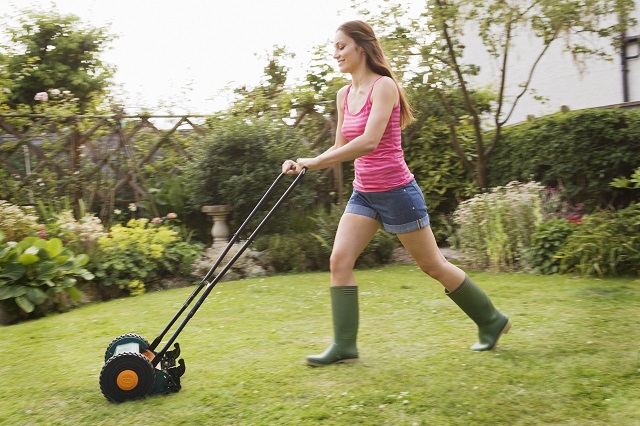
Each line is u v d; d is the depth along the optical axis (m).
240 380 3.41
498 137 8.74
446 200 9.27
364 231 3.68
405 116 3.74
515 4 8.24
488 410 2.84
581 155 7.90
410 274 7.00
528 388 3.09
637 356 3.53
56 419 3.03
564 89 11.48
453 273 3.69
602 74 11.02
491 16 8.25
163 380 3.24
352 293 3.63
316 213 8.36
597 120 7.80
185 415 2.96
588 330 4.14
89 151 8.70
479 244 7.27
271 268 7.71
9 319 5.82
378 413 2.86
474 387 3.12
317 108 8.99
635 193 7.79
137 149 8.81
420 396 3.04
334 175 8.78
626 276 6.16
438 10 8.04
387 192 3.58
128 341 3.52
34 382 3.63
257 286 6.55
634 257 6.15
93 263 6.77
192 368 3.67
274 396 3.14
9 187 8.34
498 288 5.83
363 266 7.77
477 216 7.30
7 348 4.55
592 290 5.51
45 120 8.60
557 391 3.03
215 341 4.30
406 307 5.17
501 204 7.14
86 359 4.06
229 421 2.87
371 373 3.42
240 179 7.93
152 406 3.10
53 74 12.63
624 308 4.77
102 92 12.68
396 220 3.60
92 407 3.15
